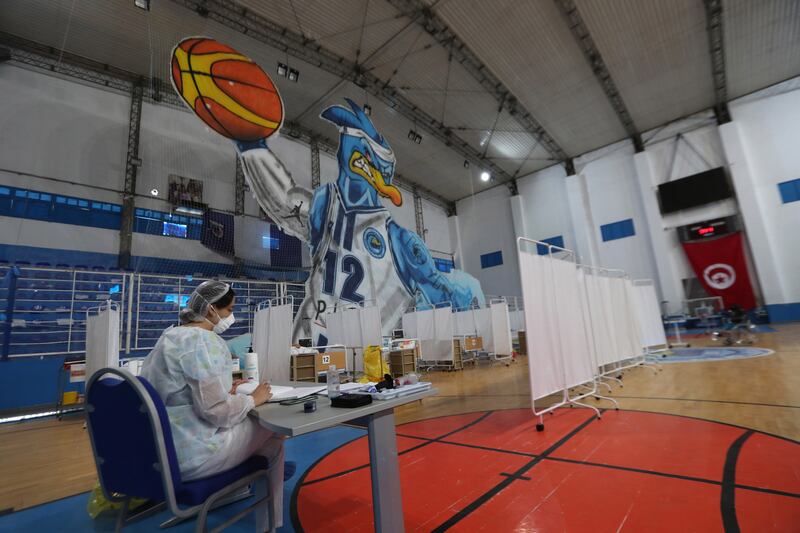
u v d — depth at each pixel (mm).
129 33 7980
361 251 11844
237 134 7844
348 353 8109
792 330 9492
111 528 1938
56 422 5320
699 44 9883
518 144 13945
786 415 3014
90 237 7957
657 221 13016
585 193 14547
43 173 7625
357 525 1742
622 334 5781
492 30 9016
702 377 4914
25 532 1943
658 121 13102
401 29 8844
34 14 7309
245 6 7848
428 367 9312
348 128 11625
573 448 2635
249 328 9438
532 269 3670
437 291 14508
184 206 9297
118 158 8602
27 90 7711
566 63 10258
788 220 11250
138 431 1083
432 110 11875
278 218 10023
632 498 1824
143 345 7723
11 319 6512
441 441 3074
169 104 9578
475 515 1776
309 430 1043
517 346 13516
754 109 11906
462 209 18250
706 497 1772
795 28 9523
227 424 1225
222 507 2100
